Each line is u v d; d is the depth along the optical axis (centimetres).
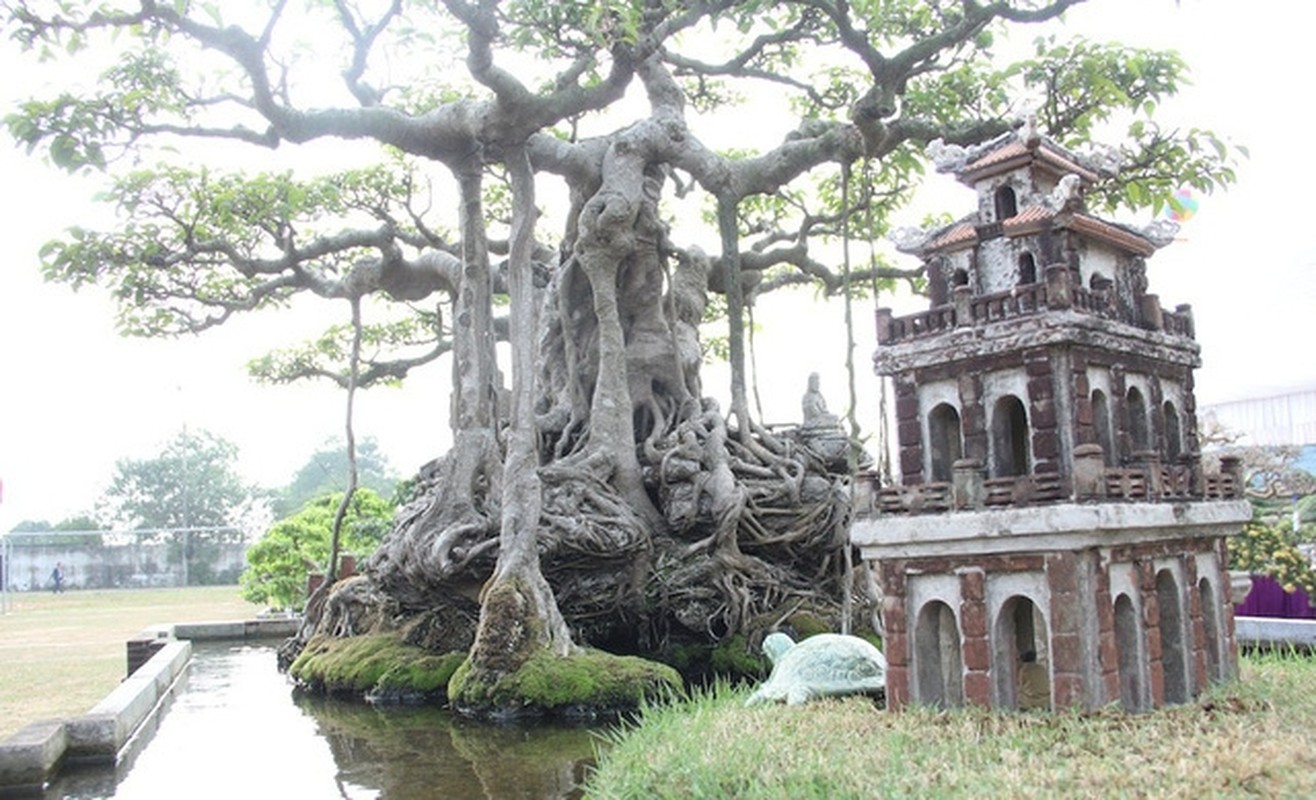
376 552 2367
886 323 1360
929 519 1231
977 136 2127
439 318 3566
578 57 2092
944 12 2152
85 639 3212
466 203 2248
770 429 2656
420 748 1611
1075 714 1098
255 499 9725
